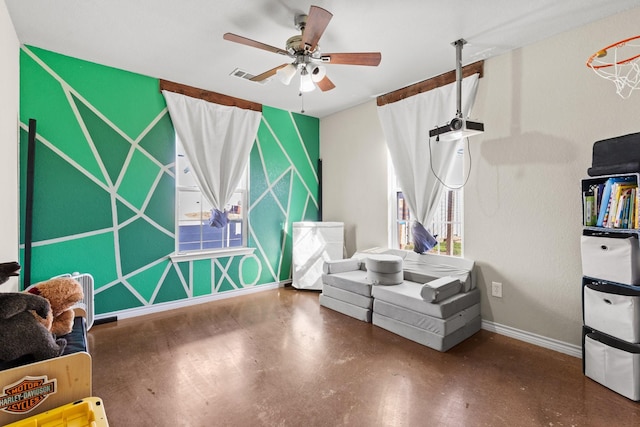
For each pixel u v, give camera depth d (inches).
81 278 112.3
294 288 178.4
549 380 85.1
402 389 81.3
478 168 121.8
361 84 142.0
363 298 128.8
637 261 76.3
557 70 101.7
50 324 66.1
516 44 108.2
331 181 190.2
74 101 118.3
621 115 89.9
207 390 80.7
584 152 96.7
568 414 71.3
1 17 78.4
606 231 86.0
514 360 96.4
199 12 90.9
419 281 131.8
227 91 151.0
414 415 71.3
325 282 147.1
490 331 119.0
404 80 137.5
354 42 106.7
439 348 101.9
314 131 195.6
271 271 178.4
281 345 106.5
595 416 70.6
